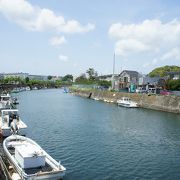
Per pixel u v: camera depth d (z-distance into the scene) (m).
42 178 23.00
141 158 33.25
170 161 32.31
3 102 63.75
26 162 24.48
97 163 31.00
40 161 25.08
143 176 27.53
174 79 101.06
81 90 163.25
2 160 28.38
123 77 139.75
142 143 40.59
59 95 159.38
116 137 44.25
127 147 38.19
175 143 40.81
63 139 42.09
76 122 58.62
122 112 78.31
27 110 79.56
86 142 40.50
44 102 108.81
